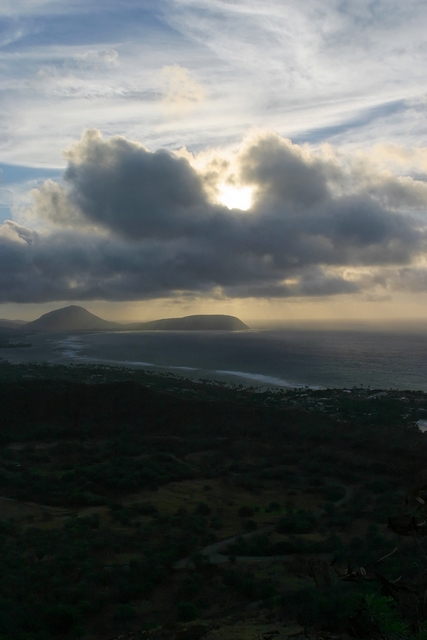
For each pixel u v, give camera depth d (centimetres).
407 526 488
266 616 1134
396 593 480
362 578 504
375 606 462
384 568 1280
